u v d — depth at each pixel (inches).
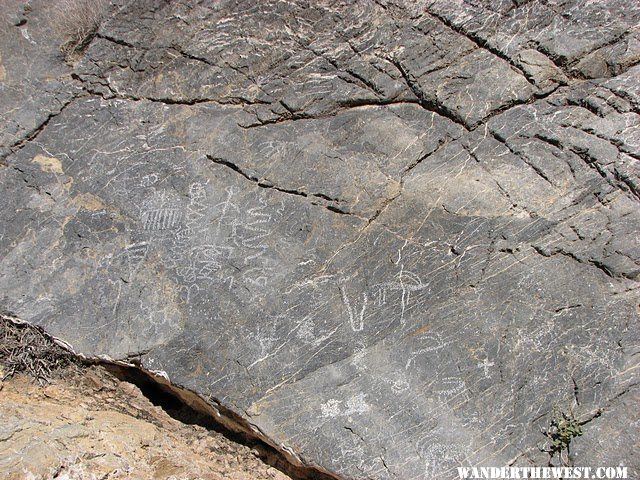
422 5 109.1
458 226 98.4
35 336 100.7
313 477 92.9
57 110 114.3
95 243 104.2
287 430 91.0
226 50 112.9
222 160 107.3
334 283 98.0
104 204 106.7
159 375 96.4
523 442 86.4
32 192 108.8
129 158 109.3
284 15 112.5
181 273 101.0
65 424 90.9
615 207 94.9
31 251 104.7
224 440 97.9
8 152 111.8
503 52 105.0
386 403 90.6
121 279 101.6
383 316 95.3
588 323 90.0
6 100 116.1
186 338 97.2
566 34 103.9
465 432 88.0
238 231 102.7
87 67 115.7
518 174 99.6
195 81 112.6
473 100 104.1
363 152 105.2
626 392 85.9
